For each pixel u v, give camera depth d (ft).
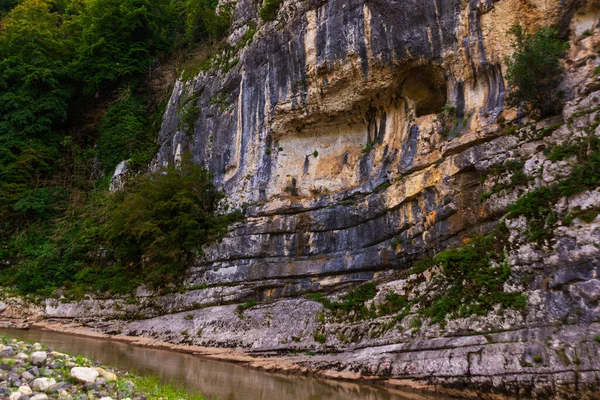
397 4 51.37
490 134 42.80
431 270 41.29
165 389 30.63
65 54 105.50
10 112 96.53
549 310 31.37
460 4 46.93
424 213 46.91
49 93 99.09
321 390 35.68
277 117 63.93
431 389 34.37
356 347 42.75
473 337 34.09
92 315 69.26
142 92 104.88
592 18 40.57
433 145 48.19
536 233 34.35
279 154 65.36
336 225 55.47
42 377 24.81
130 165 90.84
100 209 84.99
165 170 73.36
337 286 52.75
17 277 78.23
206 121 77.05
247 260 60.90
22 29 99.71
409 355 37.19
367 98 56.75
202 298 61.62
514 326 32.60
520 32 41.42
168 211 68.23
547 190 35.50
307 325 49.08
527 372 30.09
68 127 103.96
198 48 100.53
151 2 108.27
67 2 132.77
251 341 50.78
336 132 62.54
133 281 69.82
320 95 59.06
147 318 64.69
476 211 41.14
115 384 26.66
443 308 37.55
